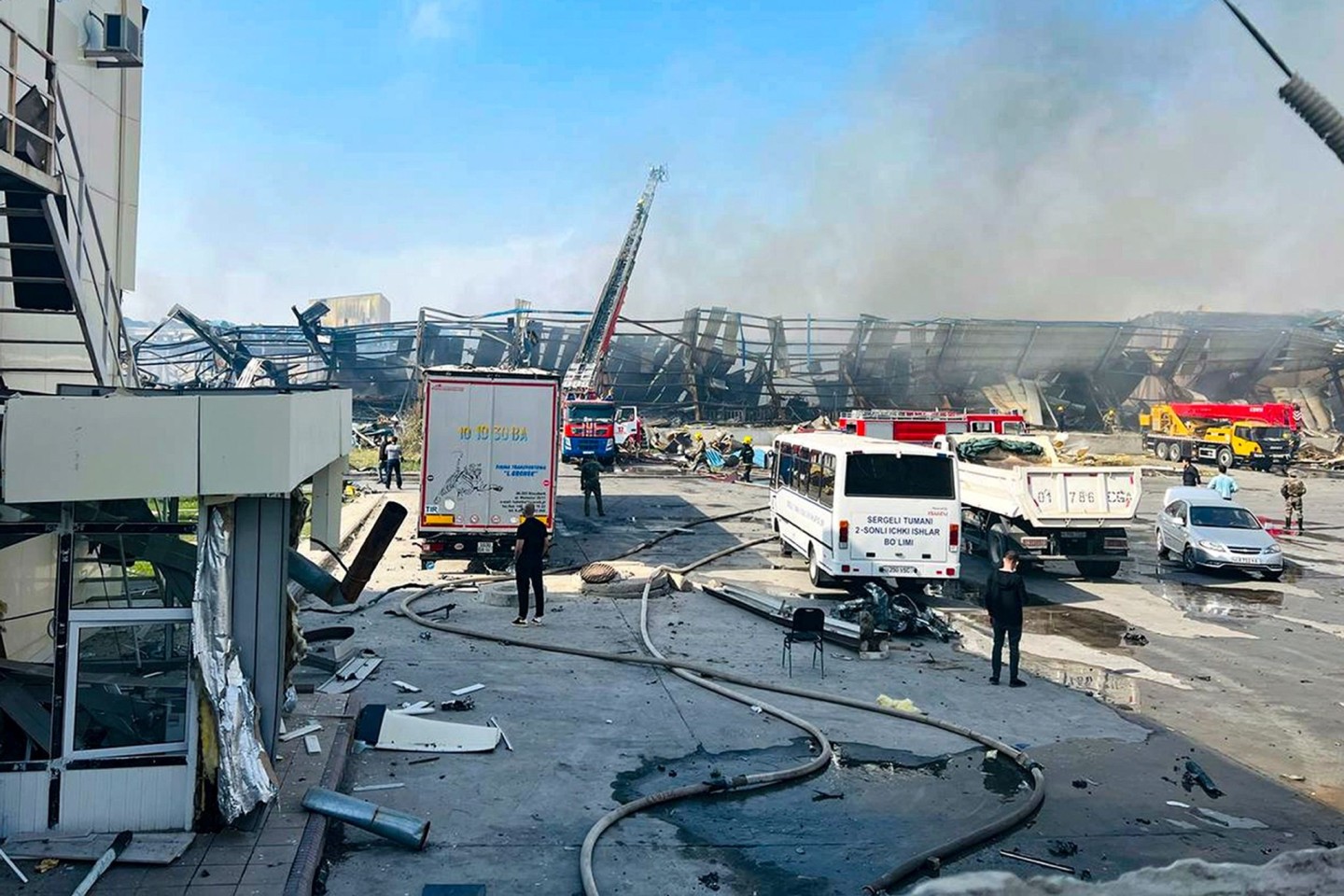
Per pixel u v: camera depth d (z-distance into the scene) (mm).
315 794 6102
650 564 17984
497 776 7250
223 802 5664
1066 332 59281
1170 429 47781
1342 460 44781
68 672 5551
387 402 60031
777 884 5680
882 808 6883
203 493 5344
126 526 5629
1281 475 41906
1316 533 25125
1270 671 11430
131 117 11930
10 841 5375
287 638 7527
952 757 8039
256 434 5402
